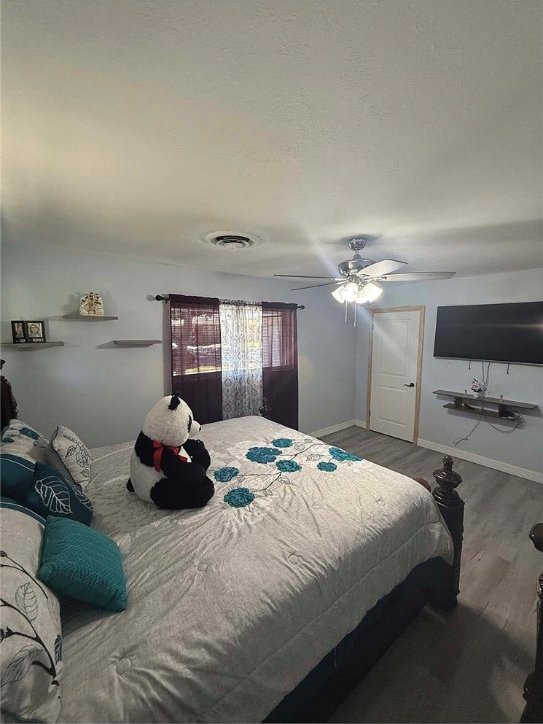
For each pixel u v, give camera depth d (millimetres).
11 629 743
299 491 1808
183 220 1816
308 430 4684
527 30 655
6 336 2451
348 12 625
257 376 3877
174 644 961
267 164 1208
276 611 1099
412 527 1644
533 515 2771
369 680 1466
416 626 1740
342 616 1260
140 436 1802
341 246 2359
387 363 4750
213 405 3584
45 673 778
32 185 1374
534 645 1629
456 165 1214
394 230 1971
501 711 1349
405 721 1318
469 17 632
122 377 3027
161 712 839
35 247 2482
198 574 1219
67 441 1846
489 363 3656
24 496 1288
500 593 1955
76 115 922
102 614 1056
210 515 1596
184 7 610
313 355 4605
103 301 2855
